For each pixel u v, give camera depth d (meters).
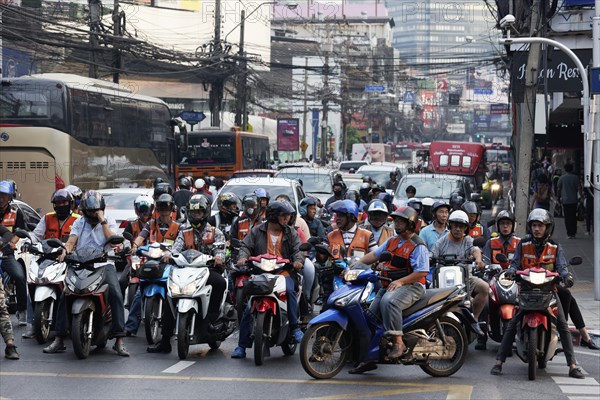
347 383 12.71
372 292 12.88
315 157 101.12
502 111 115.12
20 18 42.41
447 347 13.26
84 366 13.65
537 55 24.36
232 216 19.08
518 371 13.90
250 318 14.38
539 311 13.05
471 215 16.98
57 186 30.72
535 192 40.38
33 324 15.29
